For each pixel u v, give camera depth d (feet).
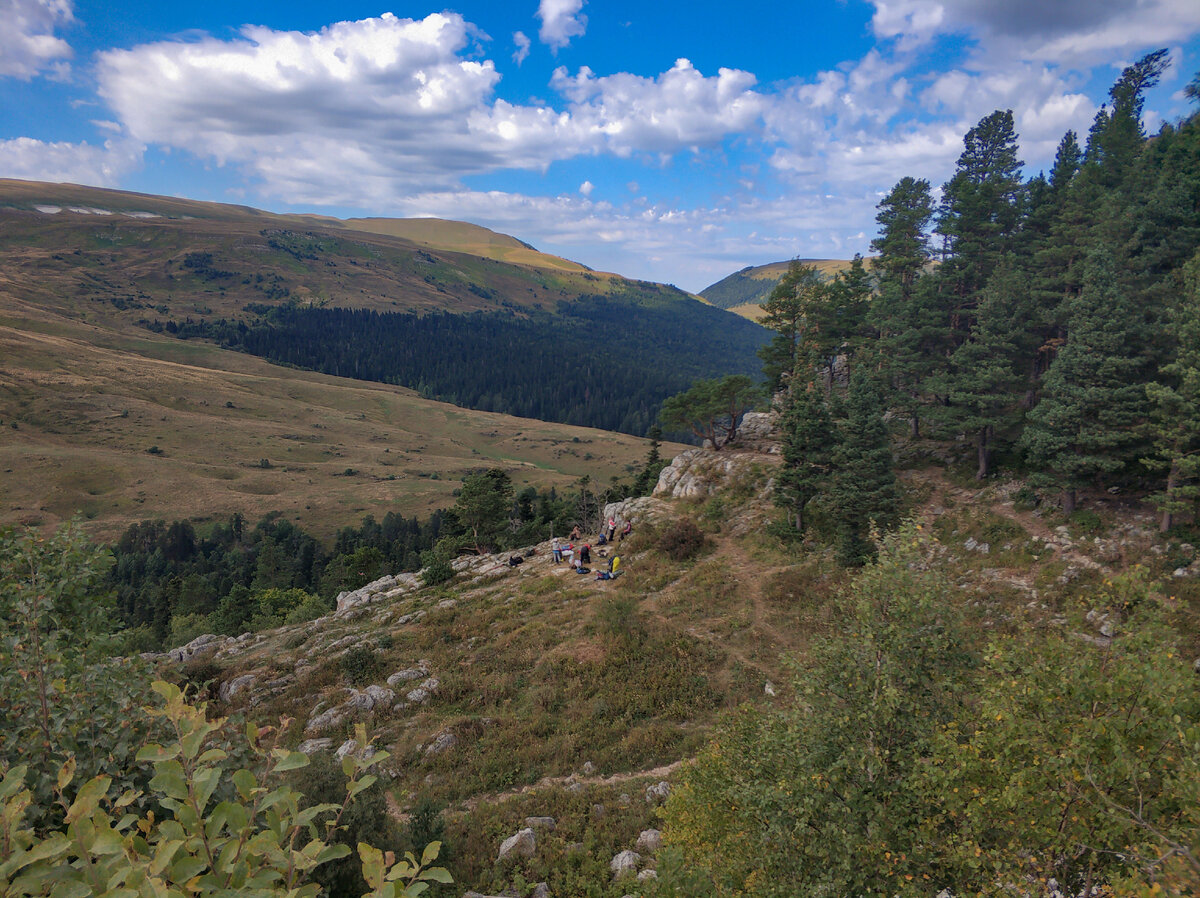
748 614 113.91
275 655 126.11
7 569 27.45
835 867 33.53
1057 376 111.14
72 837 8.85
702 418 195.83
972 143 210.38
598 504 268.41
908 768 34.24
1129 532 102.99
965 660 36.35
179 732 10.86
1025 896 27.32
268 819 10.53
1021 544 111.96
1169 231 126.52
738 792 40.68
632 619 114.42
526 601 133.80
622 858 54.70
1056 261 145.38
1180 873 20.35
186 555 460.14
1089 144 214.48
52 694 20.35
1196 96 159.74
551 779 74.18
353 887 44.01
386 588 174.29
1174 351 103.86
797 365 172.86
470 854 57.98
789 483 140.87
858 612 39.11
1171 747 26.84
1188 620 81.00
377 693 98.32
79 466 580.30
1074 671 29.19
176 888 8.78
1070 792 27.32
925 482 144.87
